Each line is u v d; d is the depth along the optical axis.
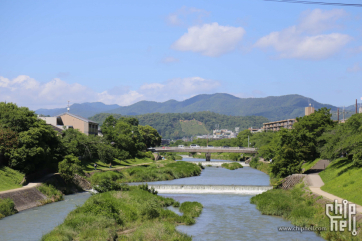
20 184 61.09
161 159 181.12
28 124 71.94
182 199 68.50
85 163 99.25
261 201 59.00
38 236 39.56
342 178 63.12
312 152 94.38
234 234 42.66
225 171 134.50
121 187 66.62
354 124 79.56
